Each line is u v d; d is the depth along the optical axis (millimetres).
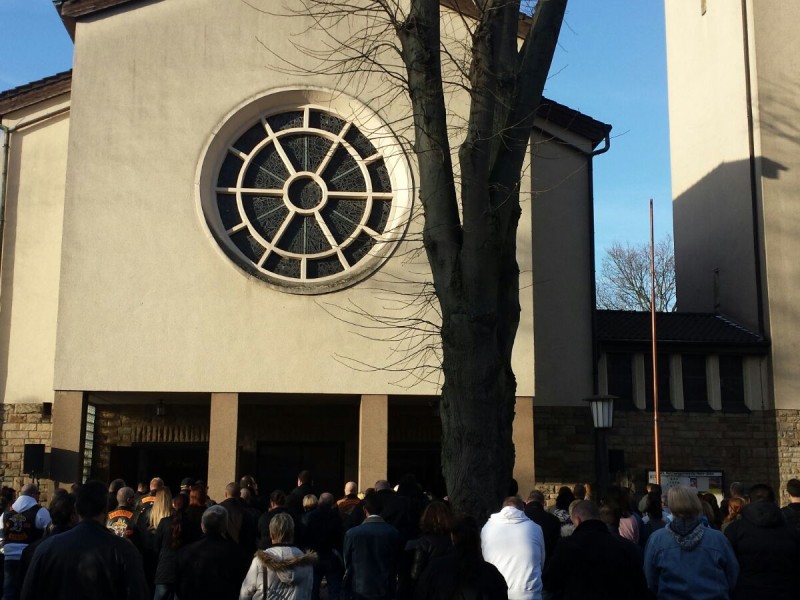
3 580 12008
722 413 22125
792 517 8844
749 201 23625
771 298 22688
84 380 16938
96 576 5965
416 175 18453
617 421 21734
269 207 18484
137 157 17766
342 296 17781
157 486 11484
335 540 12289
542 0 10688
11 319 19094
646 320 23406
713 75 25984
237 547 7734
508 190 10062
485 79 10172
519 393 17828
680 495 6852
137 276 17375
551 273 21297
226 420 17172
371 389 17547
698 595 6668
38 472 17000
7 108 19531
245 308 17531
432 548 8148
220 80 18328
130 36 18172
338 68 18500
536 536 7863
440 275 10109
